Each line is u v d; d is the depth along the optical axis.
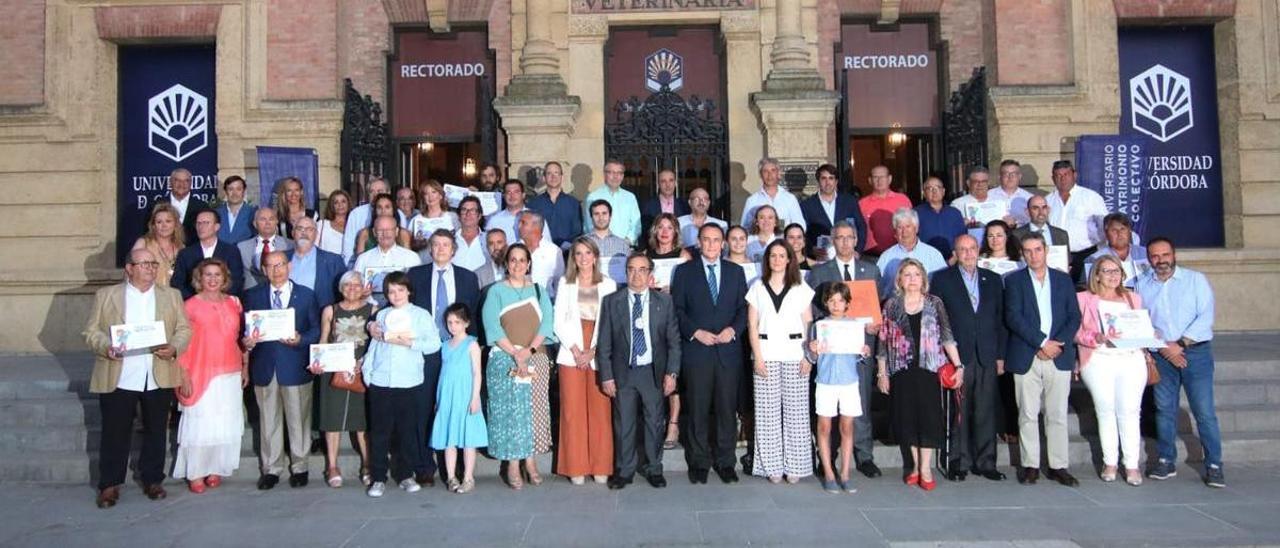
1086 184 11.52
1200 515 6.15
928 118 13.22
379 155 12.84
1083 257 9.28
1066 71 12.42
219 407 7.25
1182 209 12.87
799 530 5.89
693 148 12.27
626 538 5.75
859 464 7.46
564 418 7.23
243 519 6.35
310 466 7.65
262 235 8.45
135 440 8.09
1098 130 12.30
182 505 6.79
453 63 13.27
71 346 12.41
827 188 9.32
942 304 7.07
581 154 12.48
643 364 7.09
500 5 13.03
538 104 11.87
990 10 12.70
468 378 7.10
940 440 6.90
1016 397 7.18
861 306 7.11
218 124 12.52
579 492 6.97
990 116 12.47
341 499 6.88
